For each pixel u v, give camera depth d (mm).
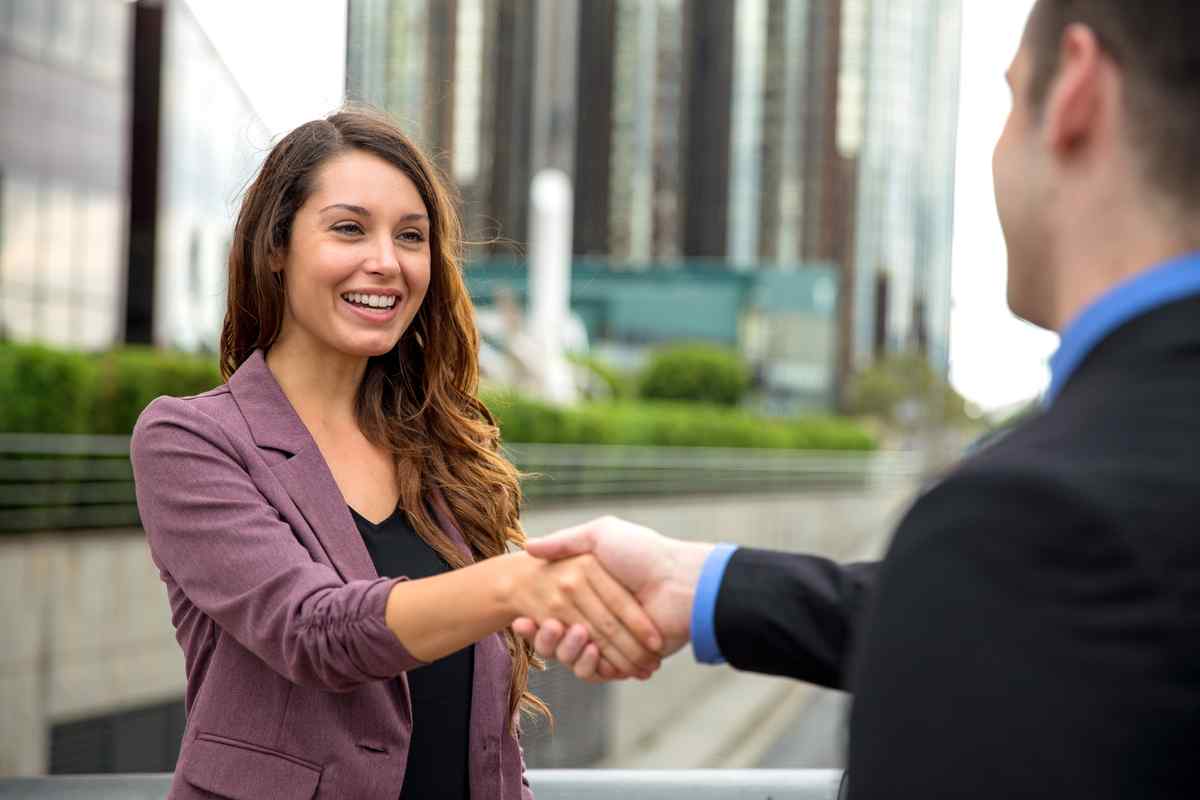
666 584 1276
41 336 15914
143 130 19016
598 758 11727
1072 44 746
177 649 7695
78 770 6789
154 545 1557
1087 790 589
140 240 18953
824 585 1138
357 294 1692
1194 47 694
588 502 14445
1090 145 750
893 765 641
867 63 85500
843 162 84500
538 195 28703
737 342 56344
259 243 1724
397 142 1746
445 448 1863
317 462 1647
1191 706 586
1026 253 804
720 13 79750
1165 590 600
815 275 56562
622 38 78562
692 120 80188
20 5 15359
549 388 21938
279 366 1764
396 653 1349
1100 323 719
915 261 92875
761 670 1171
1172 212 712
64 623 6664
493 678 1694
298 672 1397
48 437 7160
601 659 1311
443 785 1625
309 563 1469
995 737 609
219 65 21203
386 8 71938
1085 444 660
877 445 38656
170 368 8781
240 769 1472
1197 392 663
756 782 1920
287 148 1734
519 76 74562
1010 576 627
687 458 20672
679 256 80375
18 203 15422
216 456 1551
